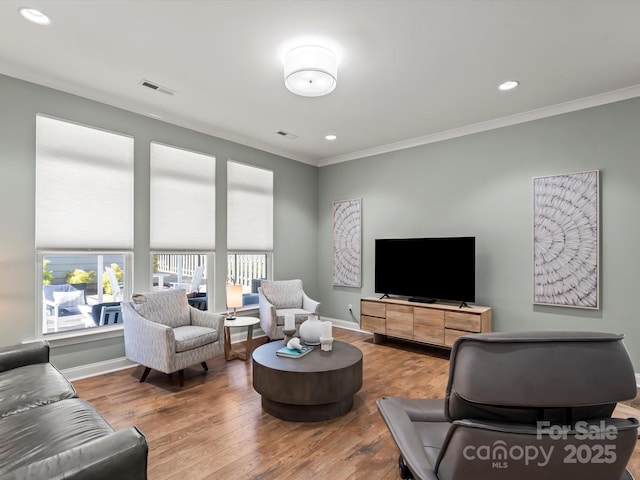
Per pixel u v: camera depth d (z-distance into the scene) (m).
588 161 3.45
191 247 4.17
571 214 3.51
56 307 3.26
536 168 3.76
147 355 3.14
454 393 1.02
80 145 3.31
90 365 3.35
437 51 2.62
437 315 4.04
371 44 2.54
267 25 2.33
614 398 0.94
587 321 3.43
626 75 2.98
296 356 2.75
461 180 4.32
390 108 3.69
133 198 3.67
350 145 5.02
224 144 4.55
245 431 2.38
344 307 5.51
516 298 3.87
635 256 3.20
